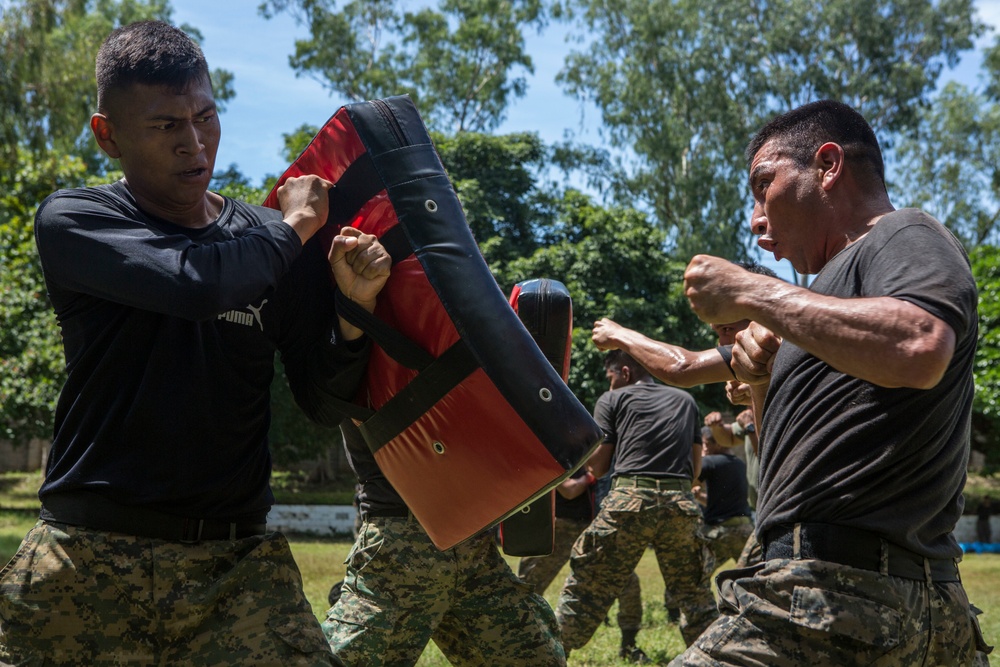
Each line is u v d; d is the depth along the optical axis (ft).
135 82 7.53
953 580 7.86
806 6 96.58
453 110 108.78
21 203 67.31
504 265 73.72
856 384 7.59
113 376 7.51
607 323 11.24
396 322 8.16
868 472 7.47
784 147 8.35
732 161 92.73
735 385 10.71
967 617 7.87
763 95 95.66
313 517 59.93
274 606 7.64
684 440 20.07
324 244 8.45
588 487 21.53
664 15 94.27
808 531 7.65
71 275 7.30
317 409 8.98
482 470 8.00
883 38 97.35
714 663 7.80
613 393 20.81
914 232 7.29
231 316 7.79
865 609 7.36
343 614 11.62
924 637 7.54
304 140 93.71
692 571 20.22
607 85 95.76
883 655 7.39
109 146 7.86
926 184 110.73
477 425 7.89
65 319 7.68
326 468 94.22
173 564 7.43
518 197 80.07
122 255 7.16
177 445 7.54
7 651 7.31
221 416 7.72
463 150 78.64
